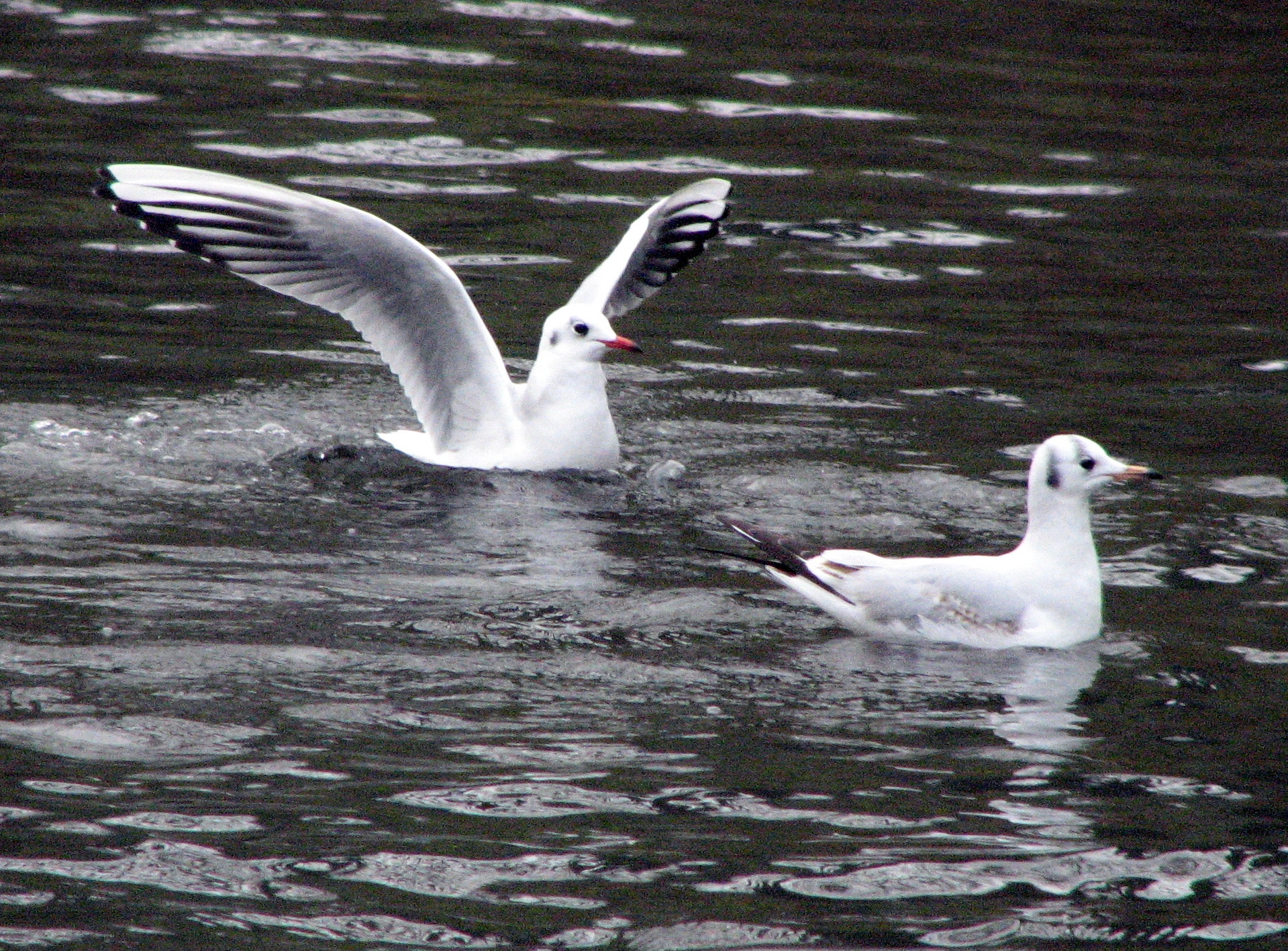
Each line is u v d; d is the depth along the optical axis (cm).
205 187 1371
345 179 2177
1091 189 2305
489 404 1456
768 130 2481
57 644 1040
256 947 750
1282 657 1090
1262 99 2738
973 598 1114
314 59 2716
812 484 1399
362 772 907
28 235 1969
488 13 3066
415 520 1304
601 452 1437
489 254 1966
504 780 905
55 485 1326
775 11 3173
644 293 1608
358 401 1575
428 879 810
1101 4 3344
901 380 1666
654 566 1230
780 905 797
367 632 1085
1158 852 851
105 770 896
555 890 804
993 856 846
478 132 2405
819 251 2047
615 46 2878
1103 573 1230
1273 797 909
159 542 1225
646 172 2283
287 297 1866
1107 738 975
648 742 954
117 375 1589
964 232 2122
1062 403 1608
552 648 1074
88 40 2748
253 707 974
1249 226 2178
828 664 1070
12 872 800
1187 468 1447
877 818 878
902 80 2767
